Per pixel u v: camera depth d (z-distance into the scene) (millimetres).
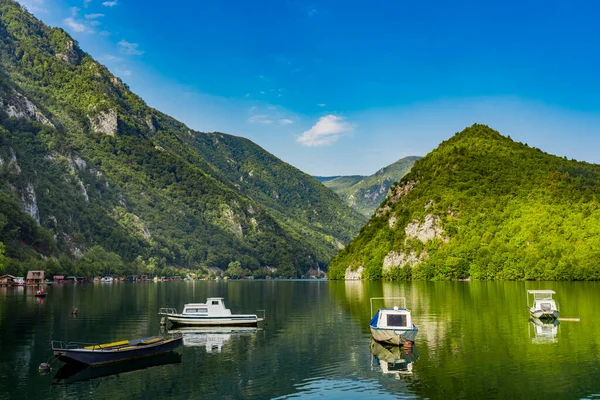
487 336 65188
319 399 40031
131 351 54031
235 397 40844
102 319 87812
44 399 40406
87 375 47562
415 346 59469
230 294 172625
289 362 52719
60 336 68875
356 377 46156
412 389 42156
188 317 80438
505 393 40594
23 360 53469
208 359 54625
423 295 137625
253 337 69938
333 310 104875
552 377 44719
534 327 72188
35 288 192875
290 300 137500
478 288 167125
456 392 41062
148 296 153000
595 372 46125
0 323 82000
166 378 46531
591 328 70562
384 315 62125
